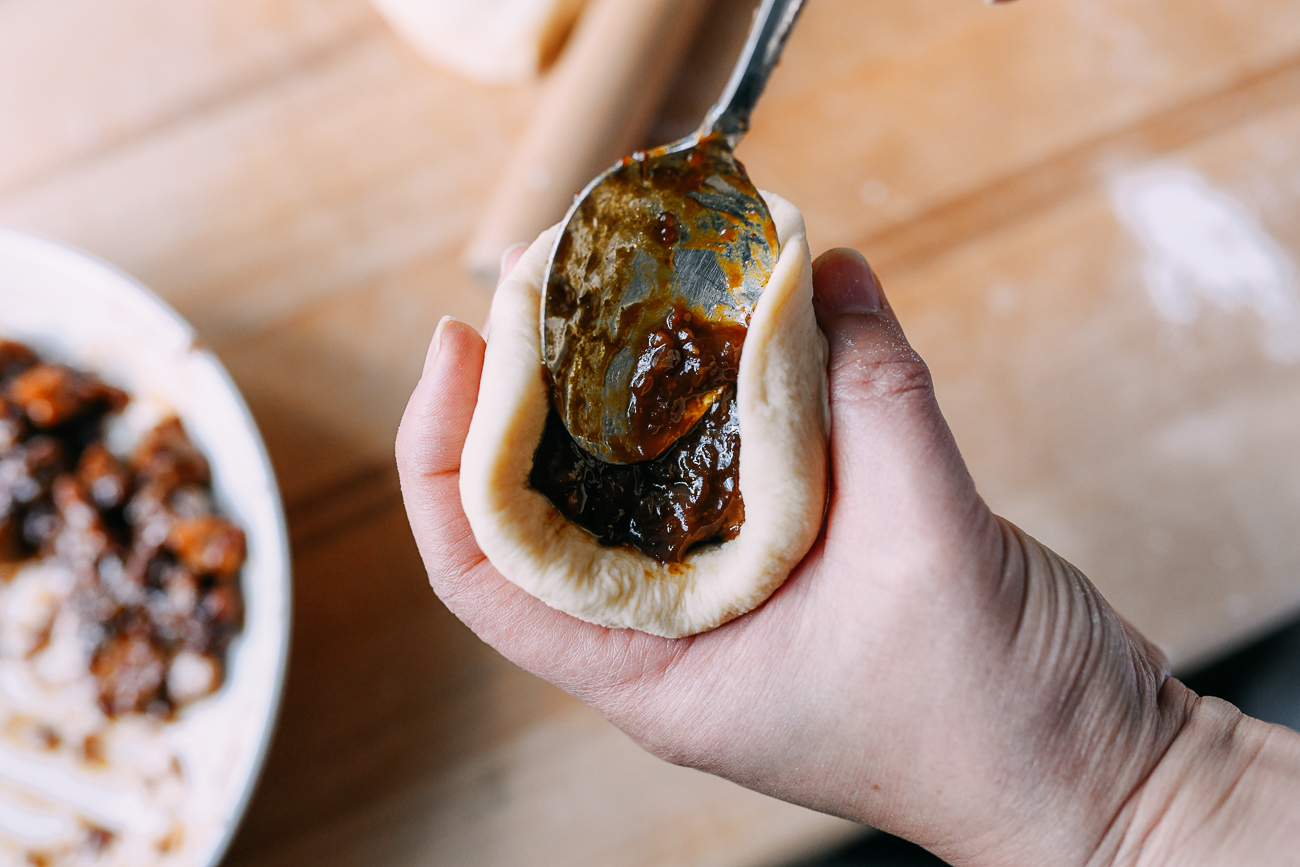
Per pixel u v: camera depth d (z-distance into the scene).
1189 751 0.28
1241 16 0.42
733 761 0.29
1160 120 0.42
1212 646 0.40
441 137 0.43
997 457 0.41
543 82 0.43
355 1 0.43
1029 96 0.42
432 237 0.43
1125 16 0.42
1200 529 0.41
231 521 0.39
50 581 0.41
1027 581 0.28
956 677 0.27
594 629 0.29
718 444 0.28
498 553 0.27
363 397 0.42
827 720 0.28
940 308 0.42
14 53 0.44
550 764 0.40
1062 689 0.27
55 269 0.39
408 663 0.41
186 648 0.39
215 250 0.43
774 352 0.27
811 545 0.28
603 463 0.28
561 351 0.28
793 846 0.39
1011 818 0.28
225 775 0.39
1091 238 0.42
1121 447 0.41
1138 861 0.27
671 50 0.40
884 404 0.28
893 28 0.43
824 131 0.42
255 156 0.43
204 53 0.43
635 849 0.40
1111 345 0.42
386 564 0.41
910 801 0.28
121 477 0.40
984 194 0.42
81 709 0.40
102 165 0.43
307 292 0.42
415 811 0.40
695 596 0.28
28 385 0.39
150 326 0.39
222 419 0.38
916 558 0.27
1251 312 0.41
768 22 0.28
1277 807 0.27
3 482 0.40
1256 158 0.42
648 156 0.28
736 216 0.28
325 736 0.40
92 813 0.39
